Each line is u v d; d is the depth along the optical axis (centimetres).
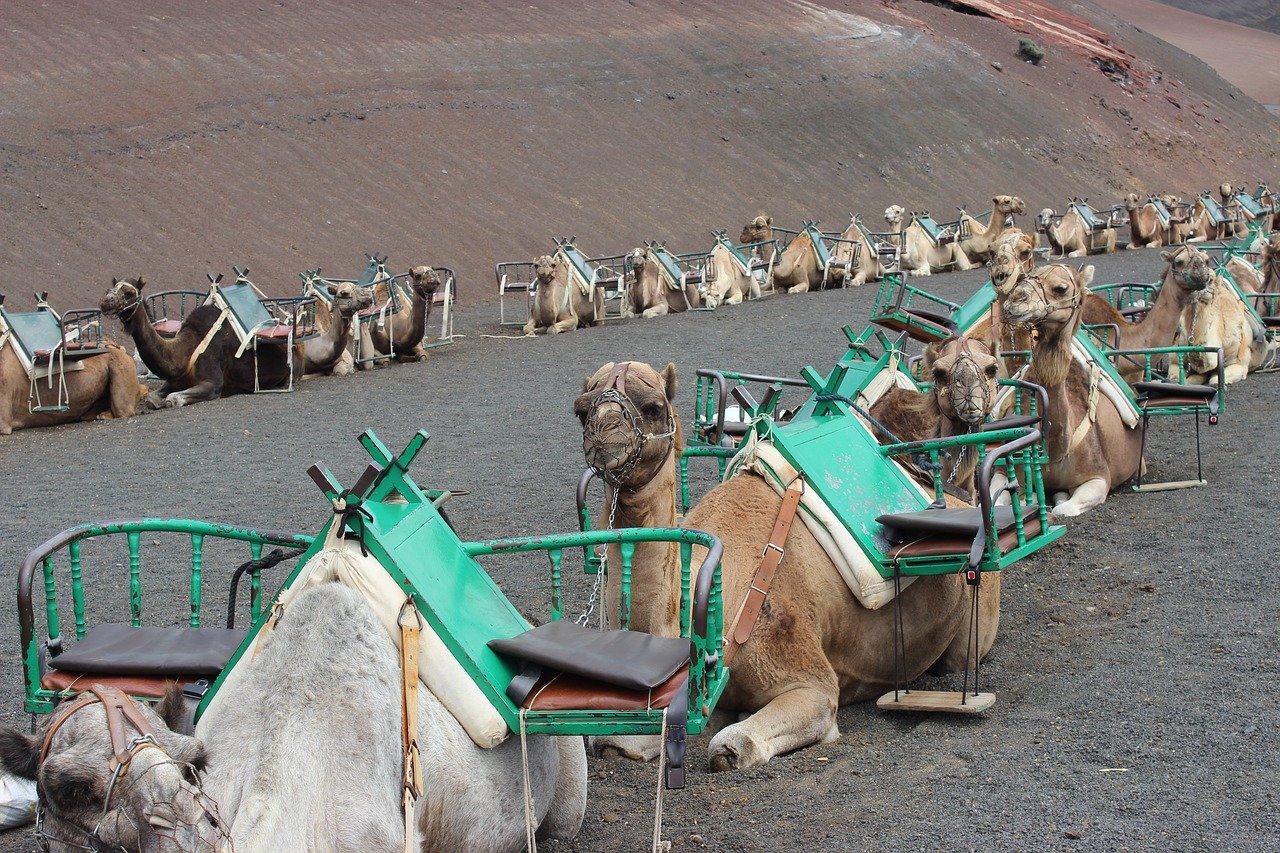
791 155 5922
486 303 3541
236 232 3641
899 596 668
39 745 372
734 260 3089
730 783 580
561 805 516
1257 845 481
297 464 1421
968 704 660
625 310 2911
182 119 4100
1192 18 14575
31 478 1411
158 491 1305
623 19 6544
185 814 343
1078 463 1080
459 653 446
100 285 3119
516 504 1170
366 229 3953
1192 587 852
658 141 5522
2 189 3331
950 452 832
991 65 7975
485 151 4794
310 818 386
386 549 446
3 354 1723
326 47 5056
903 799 546
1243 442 1349
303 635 419
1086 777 559
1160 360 1614
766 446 675
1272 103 11312
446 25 5709
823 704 627
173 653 476
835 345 2222
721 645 457
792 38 7144
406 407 1798
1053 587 888
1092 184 7138
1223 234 4856
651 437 567
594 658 455
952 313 1284
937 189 6200
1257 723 607
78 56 4247
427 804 424
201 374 1928
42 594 931
